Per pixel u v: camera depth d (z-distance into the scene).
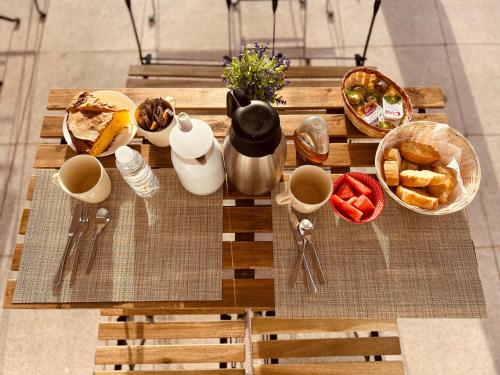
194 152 0.86
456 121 2.31
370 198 1.07
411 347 1.86
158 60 2.43
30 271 1.02
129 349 1.27
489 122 2.30
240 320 1.33
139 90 1.29
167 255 1.04
